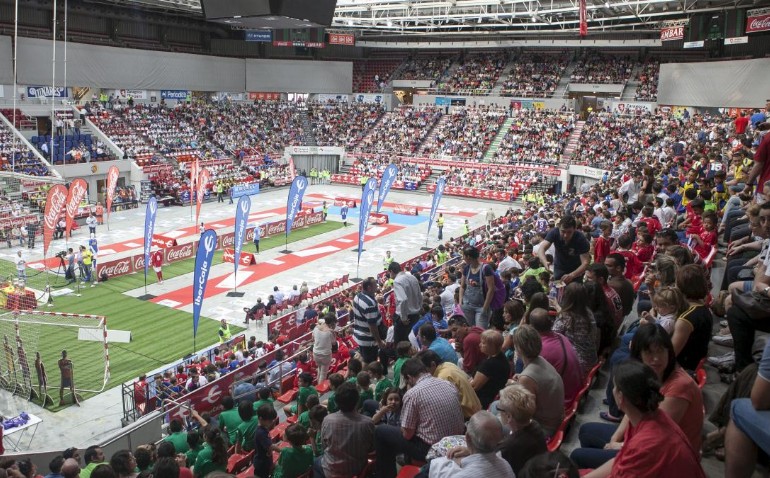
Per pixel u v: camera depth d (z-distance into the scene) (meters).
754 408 4.89
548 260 14.00
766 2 44.19
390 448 7.63
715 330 10.20
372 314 12.66
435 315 12.97
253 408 12.11
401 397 9.07
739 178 18.23
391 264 13.30
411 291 12.48
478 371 7.87
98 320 28.33
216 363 21.27
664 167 28.53
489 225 42.16
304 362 18.53
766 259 7.44
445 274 22.34
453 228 49.56
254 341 23.53
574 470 4.51
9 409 20.70
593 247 13.60
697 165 23.52
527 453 5.43
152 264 34.84
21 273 32.22
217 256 39.97
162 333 27.38
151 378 21.72
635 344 5.55
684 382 5.43
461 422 7.10
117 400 21.47
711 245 13.09
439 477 5.54
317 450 10.36
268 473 10.40
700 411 5.44
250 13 29.95
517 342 6.77
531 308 8.44
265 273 36.69
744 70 47.44
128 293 32.50
